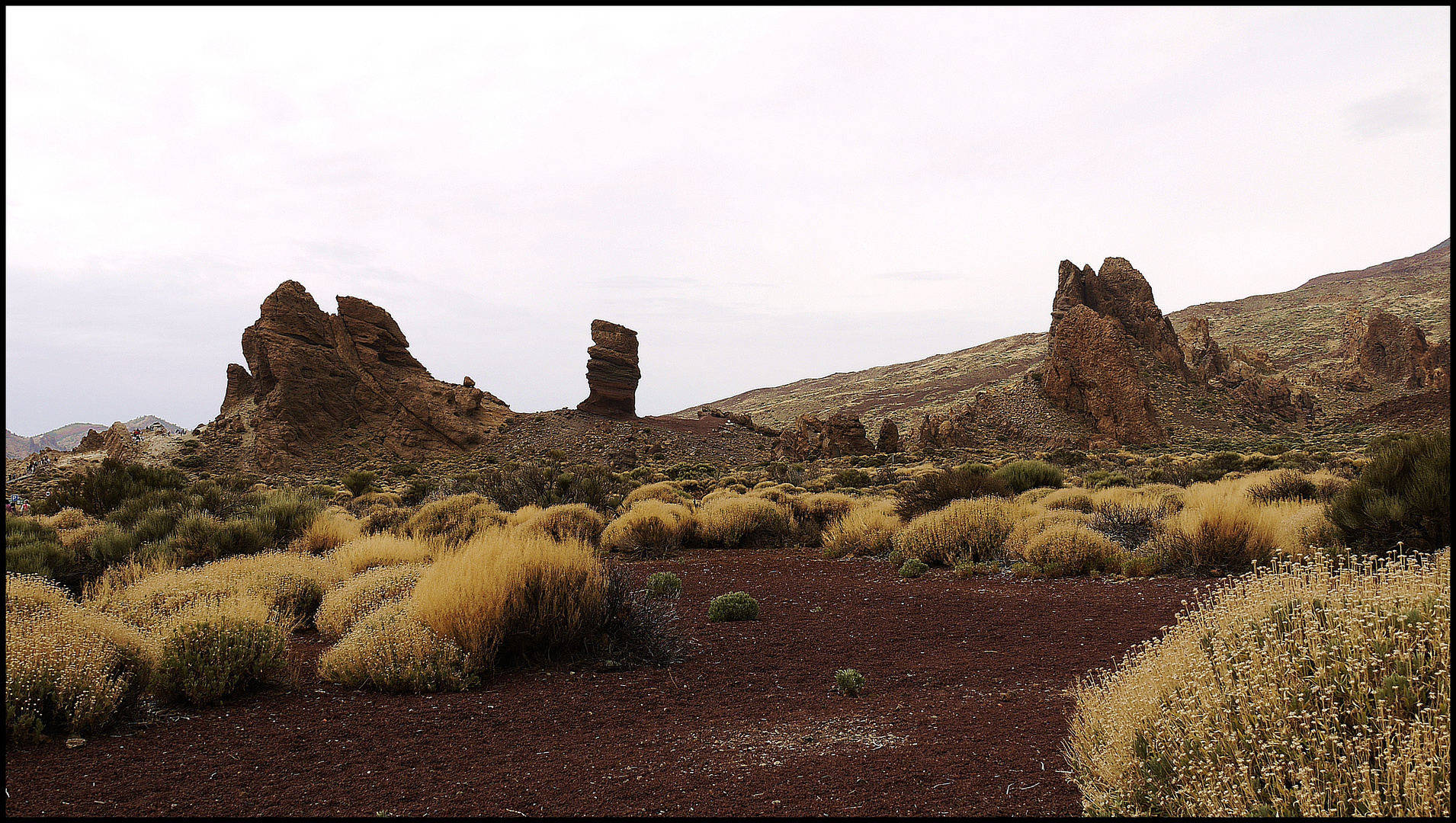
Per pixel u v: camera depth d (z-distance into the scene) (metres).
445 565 8.38
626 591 8.91
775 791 4.52
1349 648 3.53
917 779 4.57
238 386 75.75
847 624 10.01
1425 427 74.44
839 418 74.31
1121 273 98.88
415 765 5.21
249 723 6.21
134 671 6.63
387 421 74.25
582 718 6.30
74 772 5.11
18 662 5.76
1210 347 106.44
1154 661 4.28
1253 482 19.78
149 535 16.09
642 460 71.62
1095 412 78.25
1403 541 9.53
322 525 17.91
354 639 7.69
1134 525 14.61
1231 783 3.28
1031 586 12.02
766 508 20.92
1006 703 6.19
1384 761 3.03
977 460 60.88
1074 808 4.00
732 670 7.91
